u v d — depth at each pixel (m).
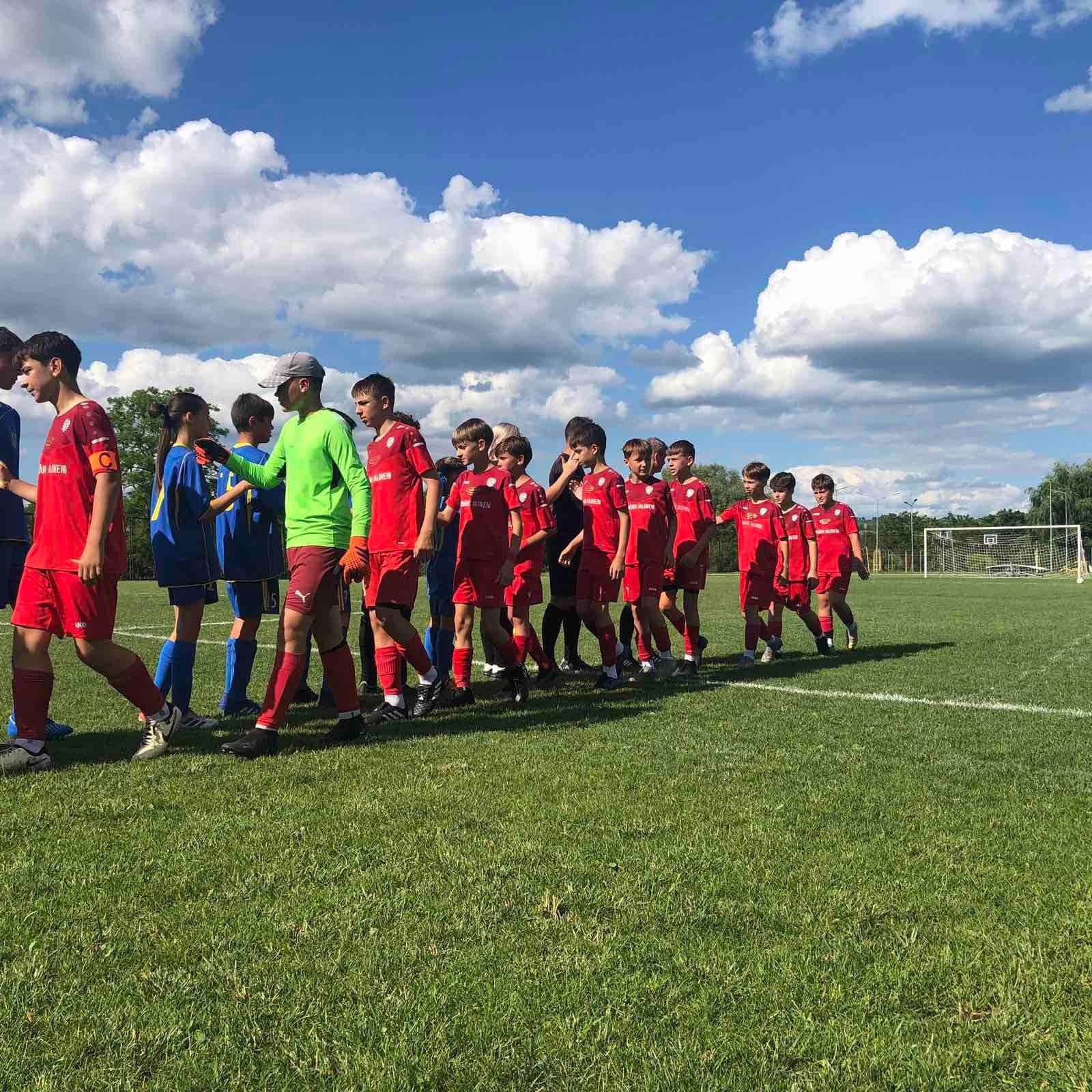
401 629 5.38
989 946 2.25
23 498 4.96
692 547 7.84
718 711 5.71
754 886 2.64
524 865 2.81
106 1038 1.83
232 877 2.71
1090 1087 1.67
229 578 5.71
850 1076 1.71
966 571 53.50
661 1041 1.82
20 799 3.60
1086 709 5.80
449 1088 1.67
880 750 4.52
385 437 5.41
